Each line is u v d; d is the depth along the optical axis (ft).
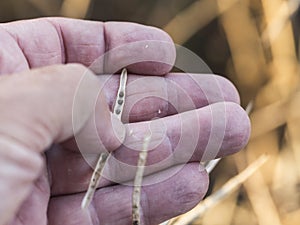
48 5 1.21
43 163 0.66
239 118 0.76
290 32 1.18
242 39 1.21
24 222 0.65
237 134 0.76
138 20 1.24
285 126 1.20
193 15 1.22
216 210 1.13
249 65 1.21
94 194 0.73
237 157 1.17
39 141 0.58
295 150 1.18
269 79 1.20
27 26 0.79
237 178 0.92
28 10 1.22
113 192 0.73
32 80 0.58
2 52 0.74
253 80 1.21
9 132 0.55
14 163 0.56
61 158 0.70
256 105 1.21
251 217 1.16
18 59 0.76
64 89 0.59
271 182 1.18
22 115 0.56
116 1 1.24
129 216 0.73
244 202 1.17
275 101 1.20
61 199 0.72
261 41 1.20
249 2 1.20
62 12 1.20
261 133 1.20
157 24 1.24
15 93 0.57
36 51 0.79
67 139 0.65
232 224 1.16
